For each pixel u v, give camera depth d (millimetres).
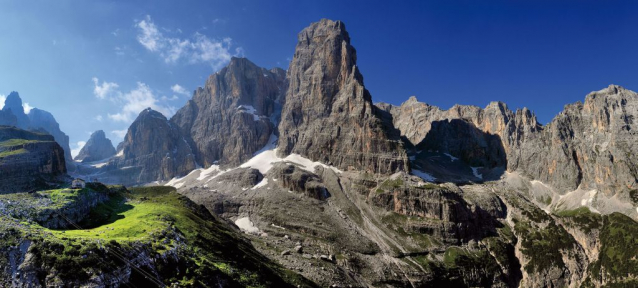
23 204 89875
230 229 186500
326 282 154125
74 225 98750
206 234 122875
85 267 68625
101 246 74375
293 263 166750
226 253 117188
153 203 149125
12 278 63844
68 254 68938
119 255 76062
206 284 89438
